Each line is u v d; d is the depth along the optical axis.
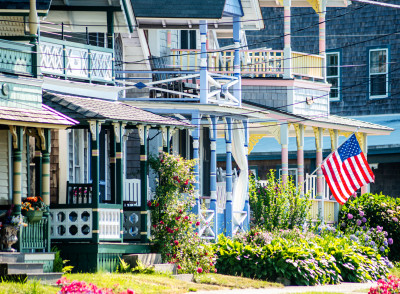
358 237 58.34
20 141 39.41
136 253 44.97
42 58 46.06
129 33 51.69
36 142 41.44
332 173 57.34
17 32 45.81
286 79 62.25
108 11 50.06
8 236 38.91
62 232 43.78
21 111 39.69
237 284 43.44
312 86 64.56
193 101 56.03
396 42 83.81
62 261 41.22
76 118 43.06
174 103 52.16
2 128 40.47
